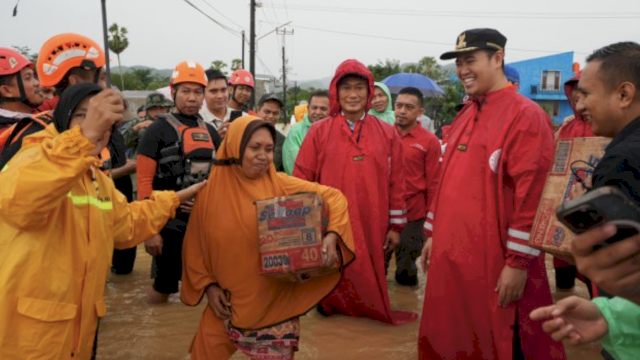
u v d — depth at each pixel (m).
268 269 3.15
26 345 2.37
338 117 4.98
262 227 3.18
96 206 2.67
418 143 6.12
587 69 2.18
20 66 4.21
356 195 4.80
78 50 3.31
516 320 3.45
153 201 3.15
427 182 6.18
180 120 4.84
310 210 3.13
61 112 2.55
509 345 3.41
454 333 3.62
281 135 7.60
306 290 3.37
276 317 3.29
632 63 2.05
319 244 3.12
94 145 2.28
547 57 46.75
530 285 3.43
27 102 4.31
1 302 2.34
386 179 4.91
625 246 1.04
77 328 2.59
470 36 3.54
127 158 6.58
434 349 3.71
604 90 2.11
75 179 2.27
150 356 4.07
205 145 4.76
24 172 2.22
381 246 4.87
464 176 3.55
